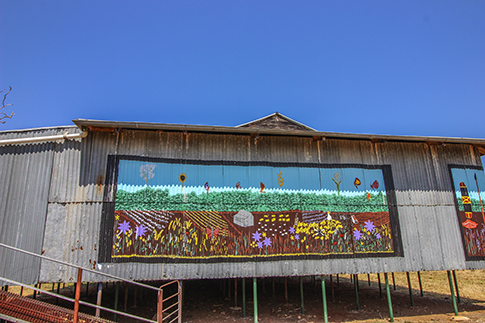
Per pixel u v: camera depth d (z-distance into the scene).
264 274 9.91
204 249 9.71
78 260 8.98
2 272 8.59
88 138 9.78
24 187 9.20
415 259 10.95
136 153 9.95
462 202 11.85
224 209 10.11
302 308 11.38
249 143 10.80
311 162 11.06
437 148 12.18
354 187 11.13
